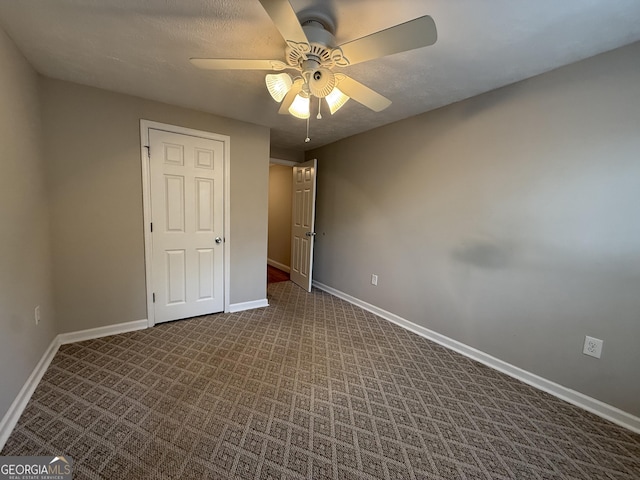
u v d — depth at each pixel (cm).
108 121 231
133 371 197
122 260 248
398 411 168
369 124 304
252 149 309
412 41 117
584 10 128
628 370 161
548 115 185
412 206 280
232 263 312
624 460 139
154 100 248
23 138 173
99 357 212
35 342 181
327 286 411
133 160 245
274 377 197
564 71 177
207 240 293
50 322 211
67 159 218
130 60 183
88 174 228
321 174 416
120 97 234
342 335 268
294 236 454
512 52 164
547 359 193
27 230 175
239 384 188
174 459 131
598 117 166
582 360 178
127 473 123
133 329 260
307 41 126
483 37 150
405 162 285
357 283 354
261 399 174
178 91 229
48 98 207
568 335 183
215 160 287
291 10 108
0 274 140
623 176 159
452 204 245
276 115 282
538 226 193
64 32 153
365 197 337
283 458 134
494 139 214
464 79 197
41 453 131
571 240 179
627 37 148
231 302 316
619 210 161
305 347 242
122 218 245
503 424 161
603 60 163
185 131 267
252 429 150
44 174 207
